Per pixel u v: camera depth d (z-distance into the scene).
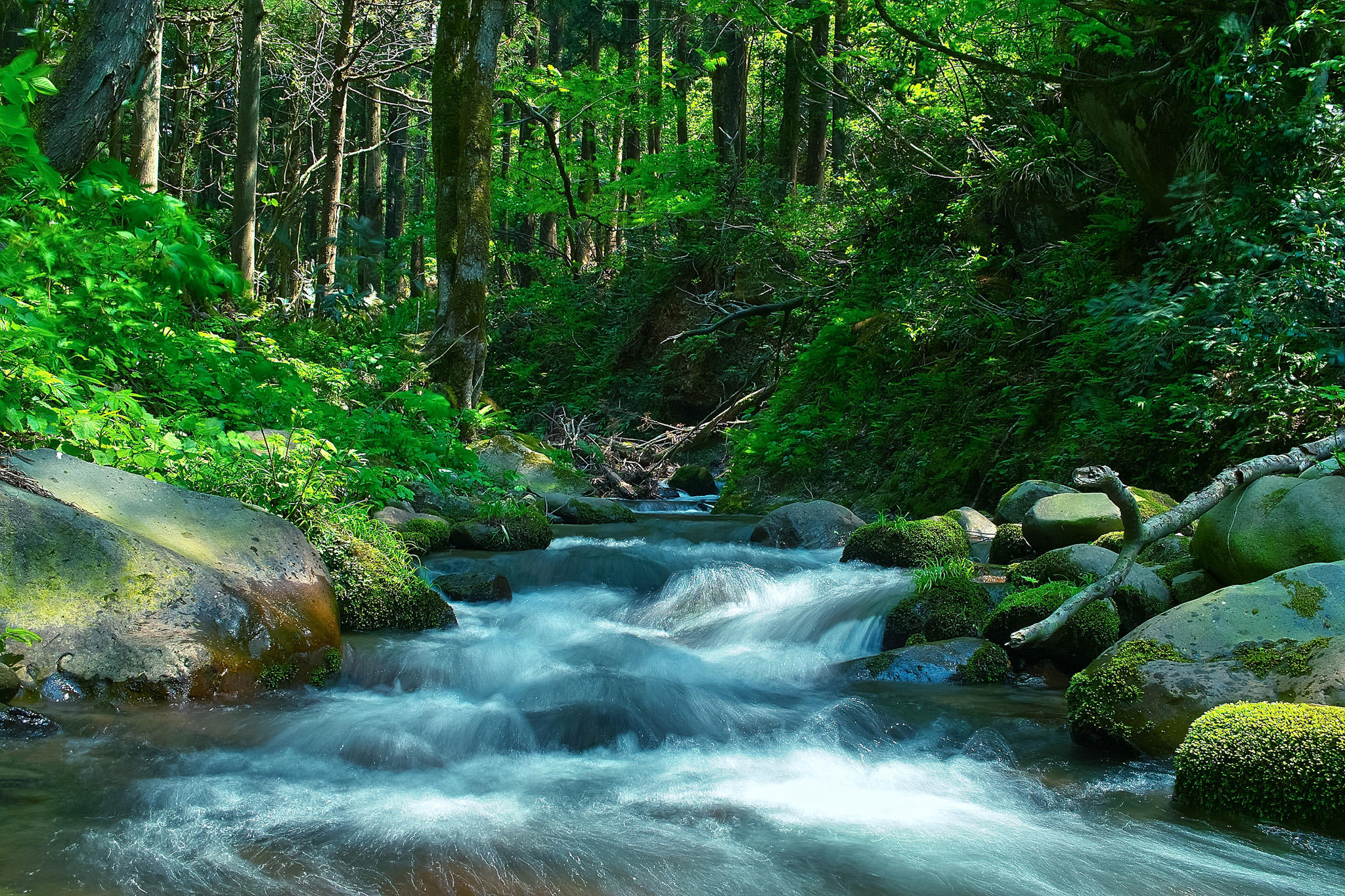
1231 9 8.34
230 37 23.44
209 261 6.38
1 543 4.09
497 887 2.69
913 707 4.75
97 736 3.67
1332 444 5.25
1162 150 9.50
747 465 13.46
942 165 14.38
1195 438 7.77
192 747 3.71
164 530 4.77
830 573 7.32
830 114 23.06
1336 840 3.06
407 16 20.34
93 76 7.86
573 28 29.61
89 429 5.10
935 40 13.63
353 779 3.62
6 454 4.65
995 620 5.52
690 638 6.32
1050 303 11.01
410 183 35.97
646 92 22.77
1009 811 3.43
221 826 3.04
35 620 3.98
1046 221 12.39
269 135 33.44
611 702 4.58
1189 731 3.51
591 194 23.77
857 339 13.54
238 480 5.73
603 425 20.48
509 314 24.28
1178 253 8.83
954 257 13.60
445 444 8.02
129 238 6.15
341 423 7.47
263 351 8.35
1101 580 4.24
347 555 5.75
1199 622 4.11
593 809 3.41
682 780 3.77
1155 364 8.68
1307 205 6.99
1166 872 2.89
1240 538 4.96
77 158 7.87
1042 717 4.57
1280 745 3.22
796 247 18.62
